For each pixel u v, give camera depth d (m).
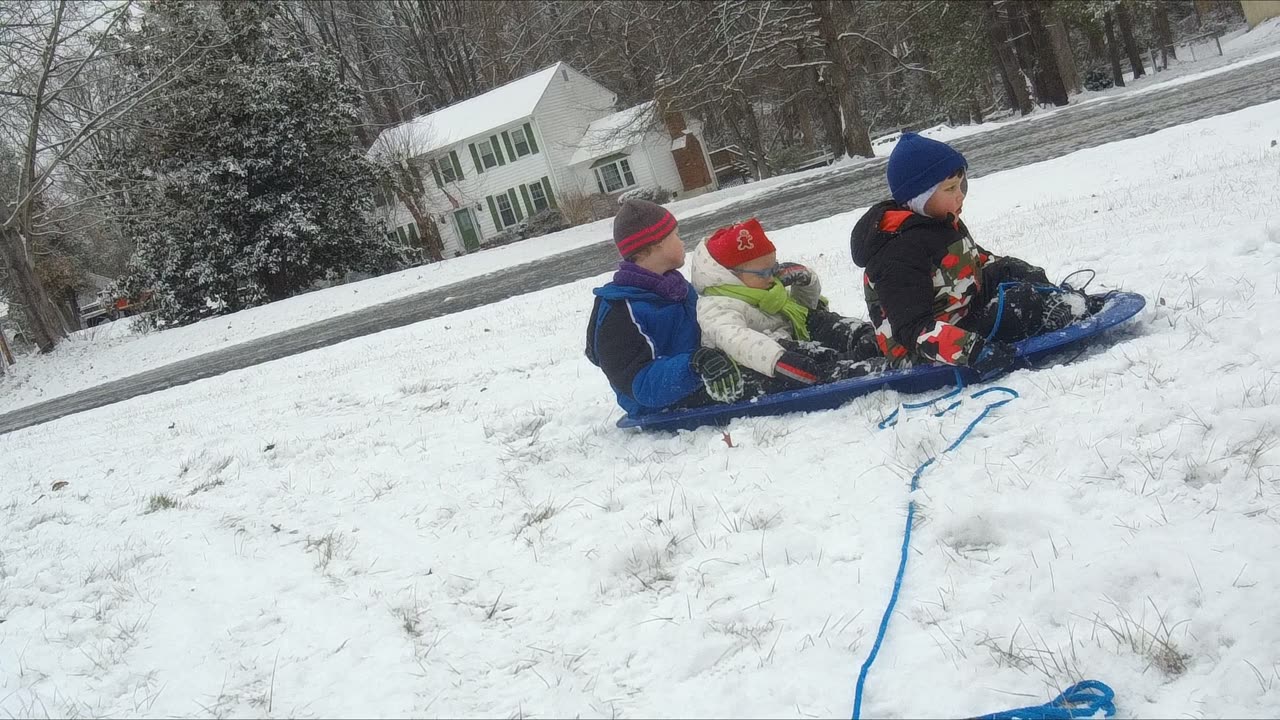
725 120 49.44
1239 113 14.23
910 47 50.41
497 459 5.67
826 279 9.09
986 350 4.55
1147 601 2.75
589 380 7.18
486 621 3.61
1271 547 2.81
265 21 41.62
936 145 4.69
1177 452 3.44
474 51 69.75
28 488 8.02
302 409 8.99
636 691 2.91
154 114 37.56
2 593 4.95
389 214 53.34
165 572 4.80
